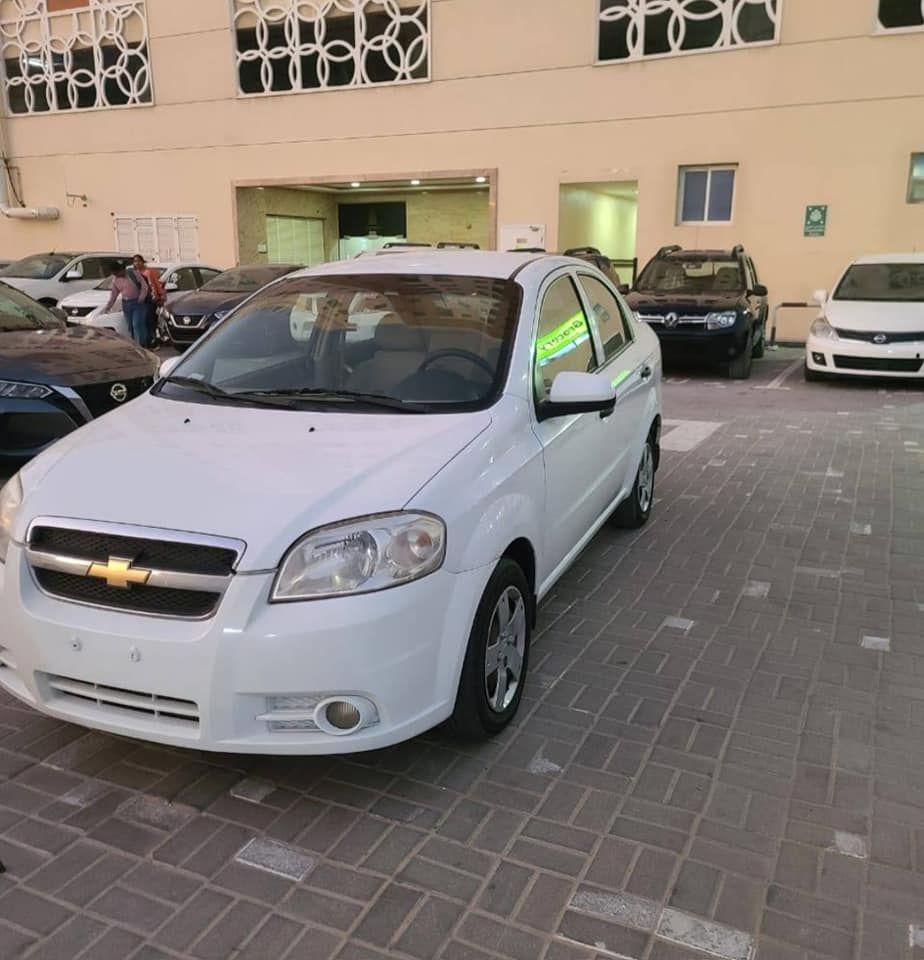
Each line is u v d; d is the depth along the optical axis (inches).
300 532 100.8
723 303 473.4
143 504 106.0
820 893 95.7
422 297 153.3
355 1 730.8
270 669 98.0
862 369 433.4
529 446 131.8
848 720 130.6
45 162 908.0
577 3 658.2
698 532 217.6
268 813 109.4
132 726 104.2
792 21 601.0
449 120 722.8
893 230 606.5
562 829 106.0
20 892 95.8
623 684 141.1
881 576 188.4
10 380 237.3
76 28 853.2
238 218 829.2
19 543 109.1
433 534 106.0
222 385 145.4
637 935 90.0
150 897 95.2
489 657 121.0
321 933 90.3
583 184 700.7
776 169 627.2
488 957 87.4
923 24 571.2
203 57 802.8
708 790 113.6
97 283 665.6
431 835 105.0
